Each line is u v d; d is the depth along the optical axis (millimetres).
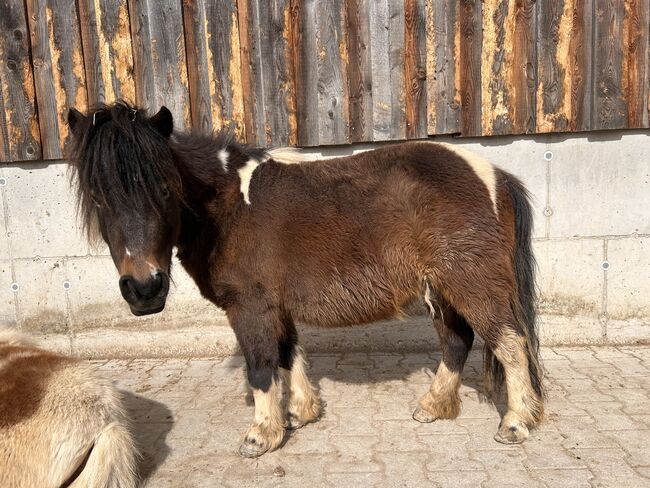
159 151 2213
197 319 4203
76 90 4023
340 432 2914
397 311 2760
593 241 3990
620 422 2861
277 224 2680
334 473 2512
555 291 4059
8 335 2525
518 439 2678
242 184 2744
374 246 2629
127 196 2105
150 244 2182
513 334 2627
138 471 2506
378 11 3820
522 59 3809
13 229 4188
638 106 3791
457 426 2926
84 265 4191
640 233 3973
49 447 1966
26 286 4238
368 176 2705
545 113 3850
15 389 2039
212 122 4012
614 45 3750
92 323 4258
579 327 4043
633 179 3928
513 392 2699
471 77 3854
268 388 2727
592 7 3727
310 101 3959
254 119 4000
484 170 2697
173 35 3920
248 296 2691
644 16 3705
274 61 3922
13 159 4070
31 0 3922
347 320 2752
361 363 3928
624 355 3824
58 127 4055
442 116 3912
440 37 3818
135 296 2150
